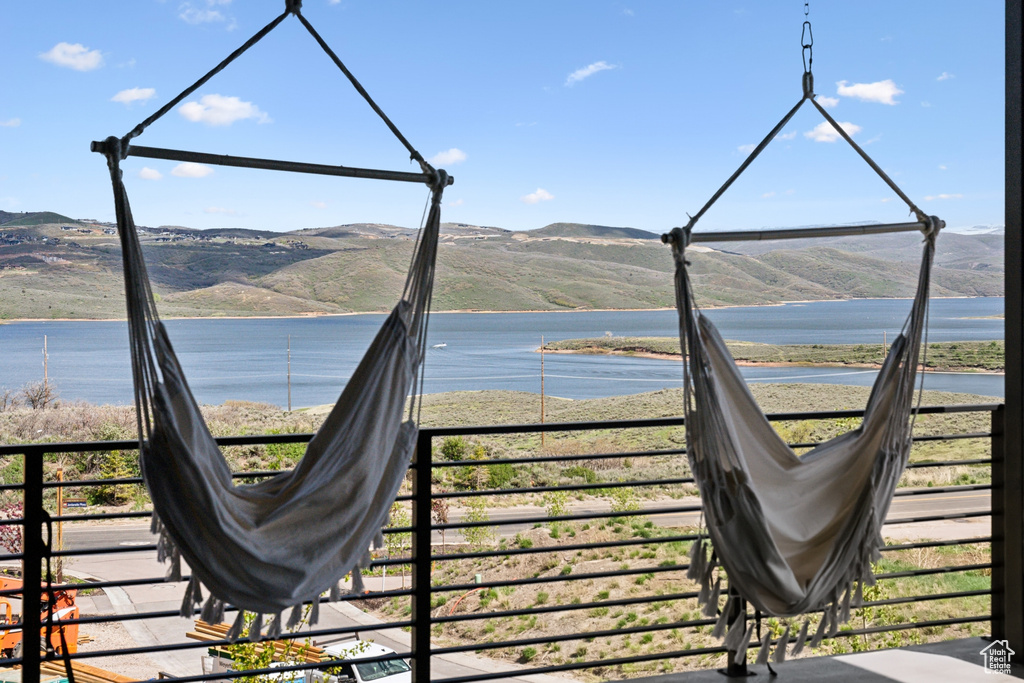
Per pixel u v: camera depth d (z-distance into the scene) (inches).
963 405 95.1
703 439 74.4
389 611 467.8
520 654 385.1
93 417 1235.9
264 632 68.8
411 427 74.2
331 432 69.9
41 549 70.6
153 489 63.5
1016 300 93.9
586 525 587.2
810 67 79.7
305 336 2288.4
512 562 518.9
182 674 370.0
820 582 79.4
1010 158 94.0
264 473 70.4
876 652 96.4
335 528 68.5
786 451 79.6
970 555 425.4
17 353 1771.7
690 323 75.4
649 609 412.8
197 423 65.4
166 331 65.3
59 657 70.7
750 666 91.4
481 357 2369.6
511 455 976.9
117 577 523.8
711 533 75.5
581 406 1642.5
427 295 74.2
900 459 82.2
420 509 83.0
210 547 64.3
